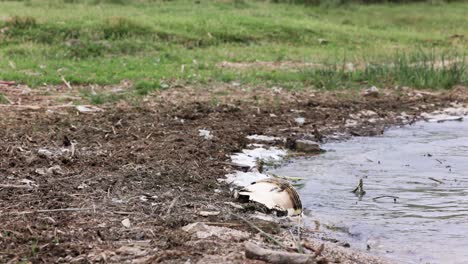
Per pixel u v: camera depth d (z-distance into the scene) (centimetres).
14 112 950
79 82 1196
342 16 2430
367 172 771
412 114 1132
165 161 735
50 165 696
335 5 2578
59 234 511
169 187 651
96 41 1595
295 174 758
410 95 1278
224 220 573
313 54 1723
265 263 466
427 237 560
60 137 820
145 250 488
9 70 1255
